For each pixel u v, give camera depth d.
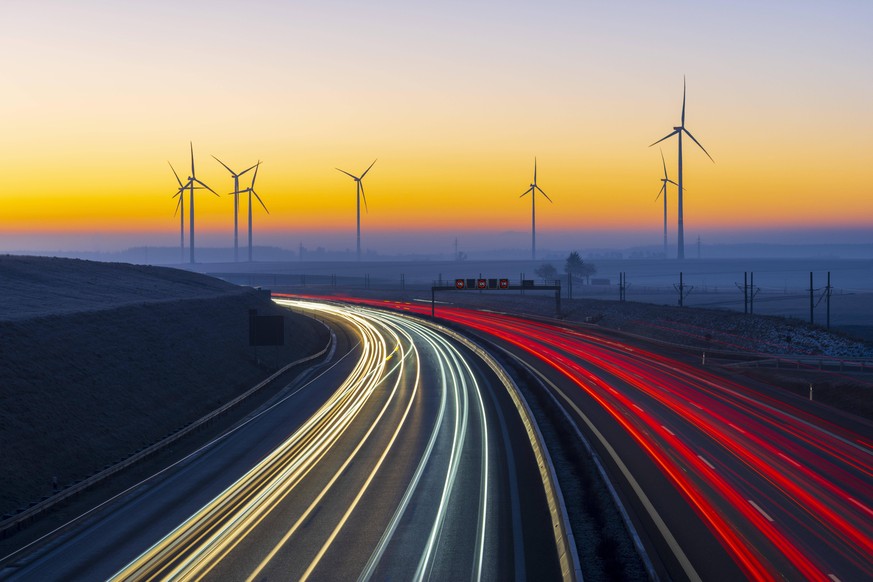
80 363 50.53
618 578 20.62
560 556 23.06
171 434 43.72
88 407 44.69
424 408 52.41
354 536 25.48
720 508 27.89
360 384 65.12
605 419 46.12
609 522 25.88
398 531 25.97
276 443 42.12
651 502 28.62
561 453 36.81
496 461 36.28
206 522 27.55
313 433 44.66
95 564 23.44
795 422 45.22
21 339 48.78
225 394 61.19
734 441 39.88
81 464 37.66
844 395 52.00
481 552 23.70
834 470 33.72
